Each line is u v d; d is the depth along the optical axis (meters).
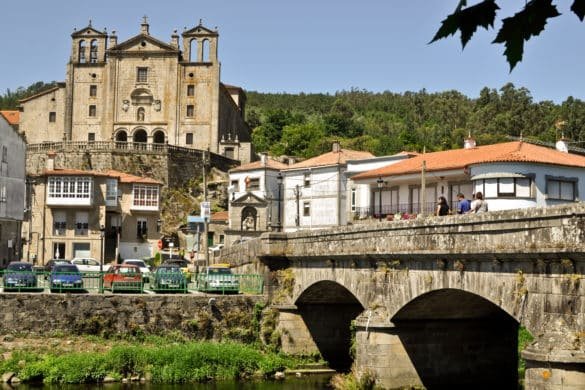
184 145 112.00
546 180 49.84
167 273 47.09
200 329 43.88
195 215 101.94
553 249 19.55
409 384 31.20
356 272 33.66
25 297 42.00
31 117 116.12
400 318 31.03
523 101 162.88
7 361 38.56
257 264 46.38
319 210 83.19
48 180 84.75
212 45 112.75
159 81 112.50
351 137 162.12
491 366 32.88
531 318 20.94
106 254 87.81
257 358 40.91
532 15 5.72
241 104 135.62
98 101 113.12
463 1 5.78
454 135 148.75
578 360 18.28
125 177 92.81
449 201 56.00
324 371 41.78
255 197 89.00
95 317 42.69
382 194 64.06
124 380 38.03
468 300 29.05
